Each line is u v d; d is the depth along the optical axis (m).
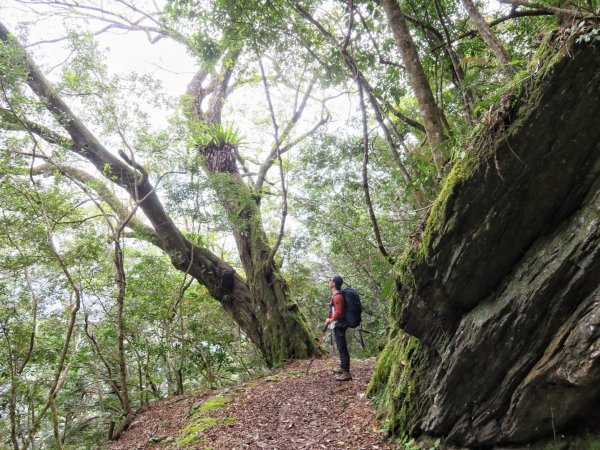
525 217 3.01
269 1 6.19
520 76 2.91
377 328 13.78
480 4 6.89
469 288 3.33
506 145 2.89
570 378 2.69
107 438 7.00
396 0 4.99
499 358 3.13
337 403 5.60
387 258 4.99
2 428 7.30
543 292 2.84
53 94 8.67
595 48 2.54
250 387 7.51
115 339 9.80
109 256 9.09
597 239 2.61
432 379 3.80
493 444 3.38
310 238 12.79
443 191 3.31
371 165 10.23
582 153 2.77
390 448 3.98
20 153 6.53
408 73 4.84
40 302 7.83
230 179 10.72
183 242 11.26
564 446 2.98
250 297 11.73
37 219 7.29
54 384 5.72
